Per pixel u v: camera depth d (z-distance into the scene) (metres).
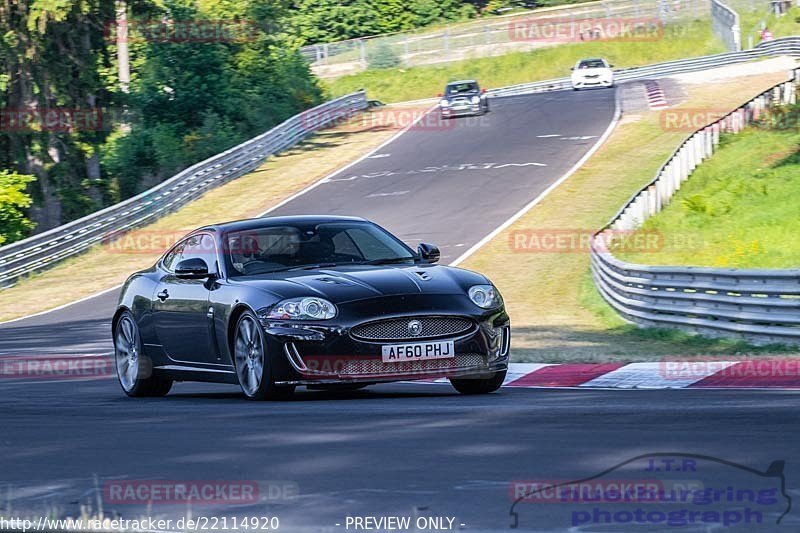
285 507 7.57
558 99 96.75
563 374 19.41
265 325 15.00
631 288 30.95
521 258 45.31
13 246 52.78
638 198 45.66
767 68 97.31
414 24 151.75
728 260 36.62
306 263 16.55
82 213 75.38
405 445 10.07
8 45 71.06
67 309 45.16
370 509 7.38
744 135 60.59
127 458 10.32
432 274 15.81
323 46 140.00
